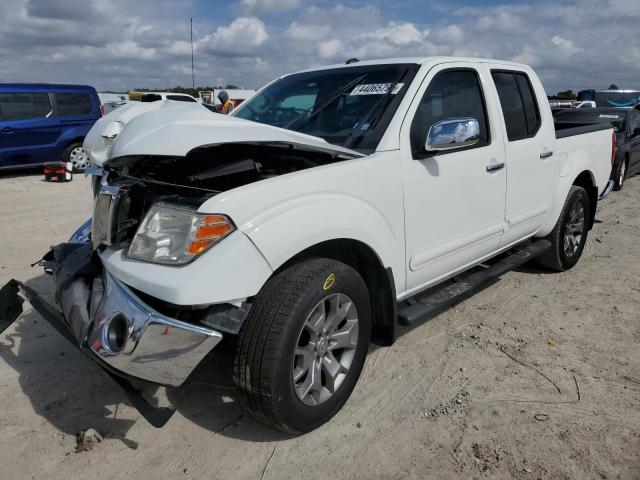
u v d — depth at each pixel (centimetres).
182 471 244
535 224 441
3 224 698
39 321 399
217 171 280
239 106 407
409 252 310
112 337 233
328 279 251
